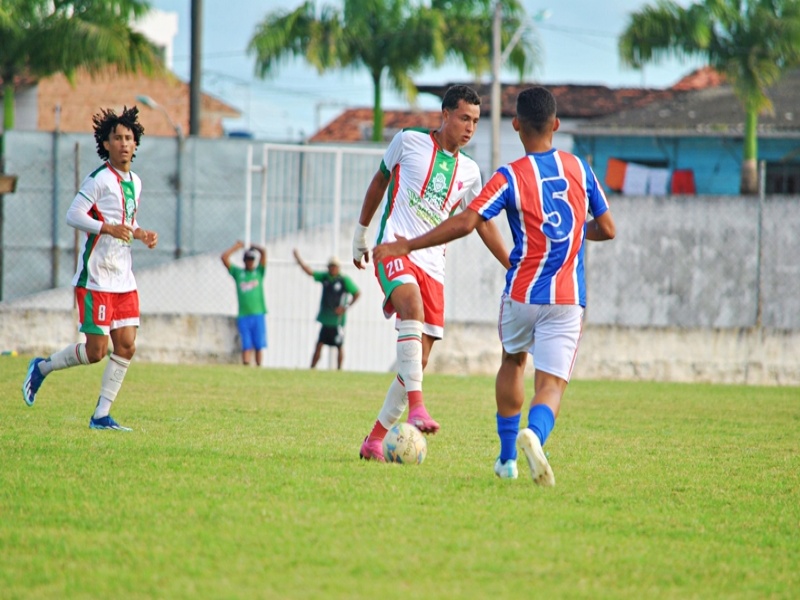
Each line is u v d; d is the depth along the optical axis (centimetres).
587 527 1446
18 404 2797
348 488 1641
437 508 1513
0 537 1289
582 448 2336
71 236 6128
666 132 9600
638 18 8538
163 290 5978
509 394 1786
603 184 9900
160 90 13175
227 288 5988
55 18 8238
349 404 3133
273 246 5694
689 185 9738
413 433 1945
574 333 1683
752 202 6175
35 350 5019
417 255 2048
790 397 4072
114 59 8156
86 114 12538
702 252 6225
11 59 8300
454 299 5678
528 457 1603
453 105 2047
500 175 1672
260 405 3017
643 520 1515
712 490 1800
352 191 6291
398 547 1281
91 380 3594
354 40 10075
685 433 2728
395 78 10181
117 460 1850
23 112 10712
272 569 1169
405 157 2072
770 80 8612
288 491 1602
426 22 10006
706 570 1250
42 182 6109
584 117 11238
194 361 5078
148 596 1064
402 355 1975
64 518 1391
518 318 1702
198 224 6266
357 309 5619
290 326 5647
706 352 5003
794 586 1201
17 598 1053
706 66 8688
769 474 2017
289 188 6266
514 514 1498
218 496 1548
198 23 7369
